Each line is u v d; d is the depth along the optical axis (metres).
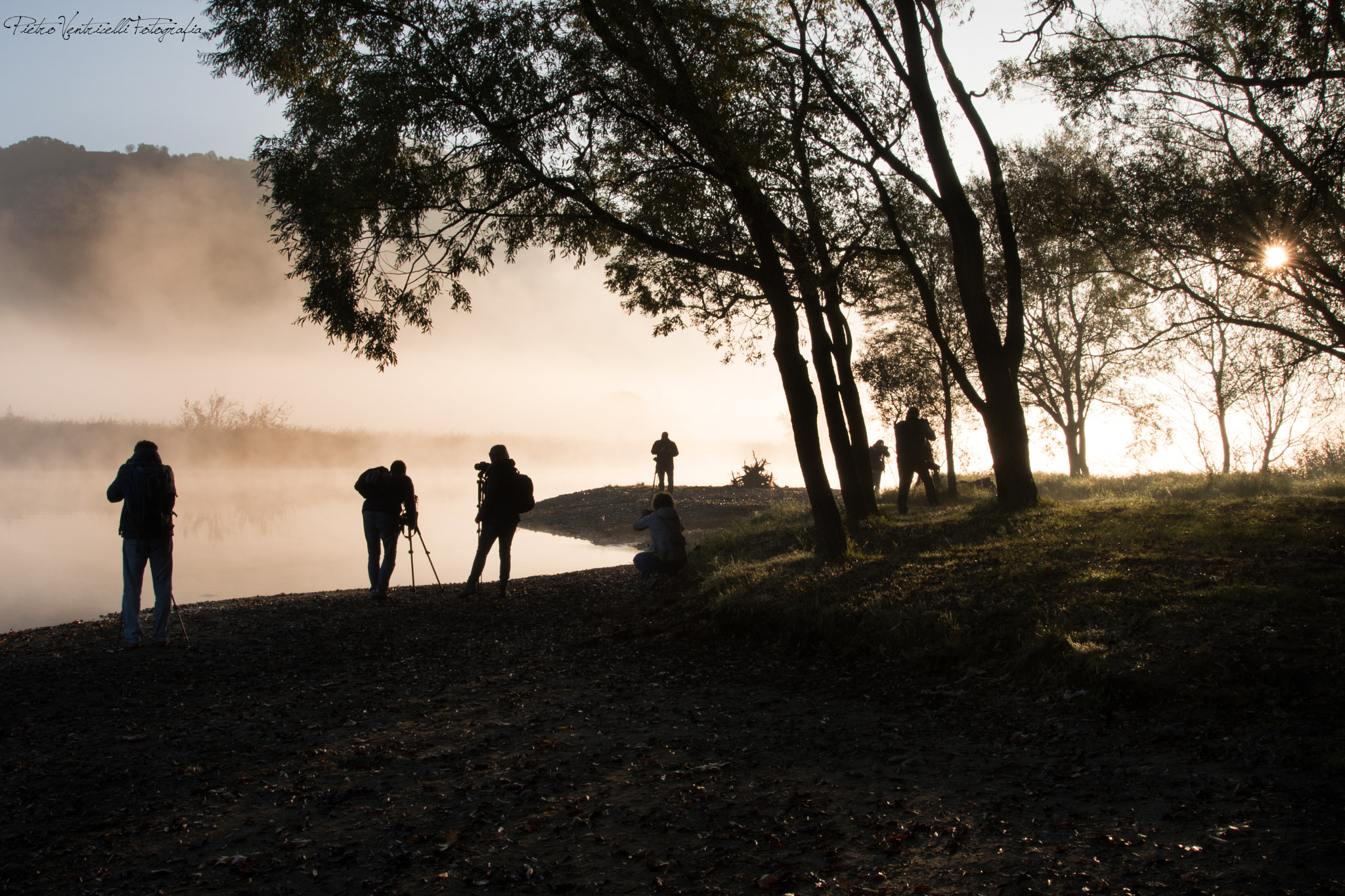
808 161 12.13
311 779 4.96
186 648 8.69
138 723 6.21
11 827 4.31
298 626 9.78
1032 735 5.45
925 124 12.76
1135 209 12.88
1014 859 3.65
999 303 20.11
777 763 5.14
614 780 4.88
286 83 10.35
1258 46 10.90
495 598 11.73
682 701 6.74
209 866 3.82
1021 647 6.87
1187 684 5.69
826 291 13.16
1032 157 20.02
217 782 4.95
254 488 38.56
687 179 11.20
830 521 10.87
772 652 8.31
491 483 11.84
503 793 4.69
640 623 9.84
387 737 5.80
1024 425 13.13
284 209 10.14
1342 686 5.29
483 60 9.54
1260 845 3.62
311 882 3.65
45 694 6.98
